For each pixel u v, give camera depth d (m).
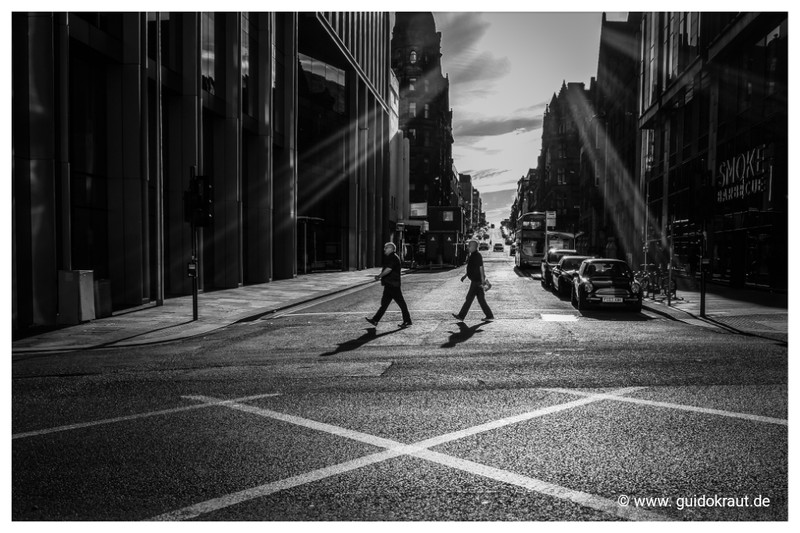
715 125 28.08
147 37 18.81
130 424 6.08
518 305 18.52
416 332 12.83
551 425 5.94
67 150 14.95
